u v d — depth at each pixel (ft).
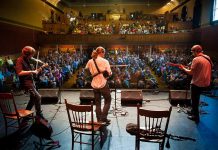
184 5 65.57
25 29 49.14
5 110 15.26
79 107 12.34
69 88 31.91
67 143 14.64
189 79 27.02
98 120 16.58
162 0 84.23
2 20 39.52
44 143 14.55
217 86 27.86
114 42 55.67
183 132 16.25
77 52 56.18
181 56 46.09
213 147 14.01
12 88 31.09
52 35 54.80
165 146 14.07
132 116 19.58
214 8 43.06
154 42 54.95
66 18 65.92
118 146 14.17
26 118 18.04
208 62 17.12
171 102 23.18
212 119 18.85
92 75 16.55
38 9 58.65
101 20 67.56
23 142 14.75
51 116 19.77
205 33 45.73
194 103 17.98
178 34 53.26
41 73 31.71
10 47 42.01
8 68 37.32
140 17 68.59
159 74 42.47
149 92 28.63
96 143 14.61
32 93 16.74
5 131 16.44
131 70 36.55
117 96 26.43
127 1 86.69
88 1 86.94
